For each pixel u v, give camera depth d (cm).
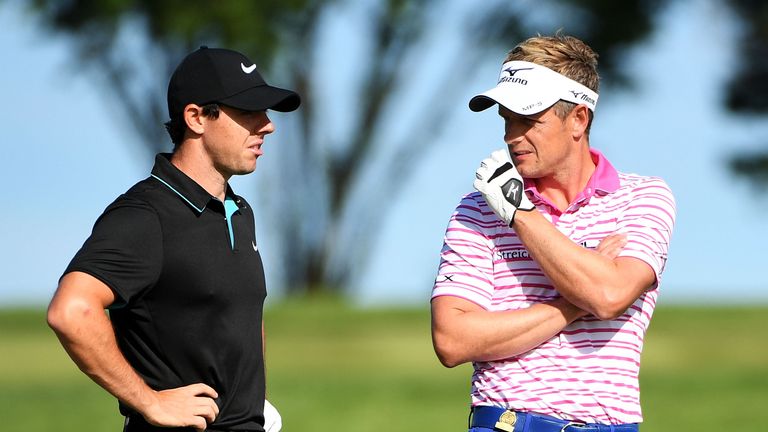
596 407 1847
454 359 1895
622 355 1873
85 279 1769
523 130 1917
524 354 1881
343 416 5072
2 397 5706
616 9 11606
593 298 1814
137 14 10350
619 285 1823
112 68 11062
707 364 7525
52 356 8031
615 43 11725
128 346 1855
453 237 1966
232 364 1880
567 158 1930
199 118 1892
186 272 1841
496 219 1945
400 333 9038
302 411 5206
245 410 1898
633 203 1928
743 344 8219
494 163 1861
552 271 1831
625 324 1884
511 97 1891
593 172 1966
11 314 9962
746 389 5894
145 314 1836
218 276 1862
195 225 1859
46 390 6125
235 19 9956
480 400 1908
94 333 1753
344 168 13000
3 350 8225
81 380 6919
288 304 10512
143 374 1850
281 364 7812
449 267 1953
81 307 1747
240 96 1884
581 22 11775
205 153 1903
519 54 1936
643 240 1880
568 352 1869
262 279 1953
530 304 1908
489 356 1877
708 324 9000
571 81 1911
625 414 1856
